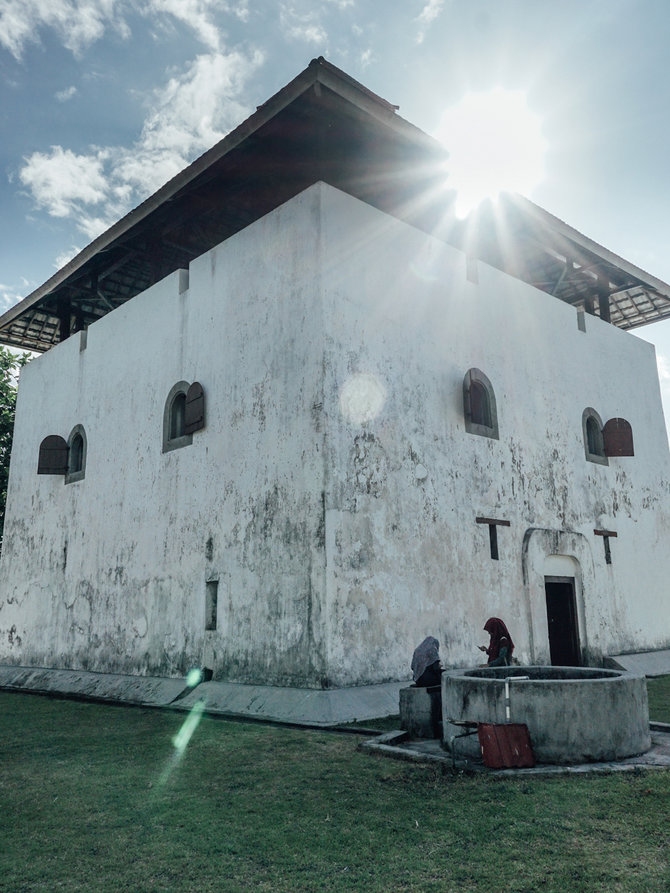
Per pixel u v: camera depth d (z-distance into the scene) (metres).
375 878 3.62
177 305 12.28
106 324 14.22
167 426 11.91
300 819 4.52
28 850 4.16
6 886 3.67
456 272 12.02
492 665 8.28
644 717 6.00
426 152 10.91
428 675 7.42
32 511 15.39
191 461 11.23
